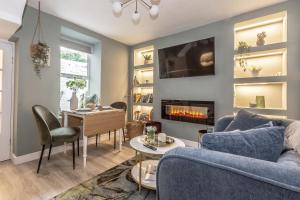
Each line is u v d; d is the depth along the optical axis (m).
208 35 3.15
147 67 4.14
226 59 2.96
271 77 2.56
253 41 2.89
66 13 2.74
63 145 2.91
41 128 2.12
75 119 2.83
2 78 2.49
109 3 2.45
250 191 0.52
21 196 1.67
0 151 2.50
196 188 0.62
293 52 2.38
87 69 3.87
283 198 0.48
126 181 1.96
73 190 1.78
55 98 2.85
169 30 3.45
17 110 2.43
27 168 2.28
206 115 3.19
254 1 2.43
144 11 2.68
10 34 2.25
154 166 2.12
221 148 0.79
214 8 2.61
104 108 2.93
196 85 3.34
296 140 1.18
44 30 2.69
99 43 3.71
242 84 2.94
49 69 2.76
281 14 2.53
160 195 0.73
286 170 0.52
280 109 2.48
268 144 0.85
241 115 1.69
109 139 3.65
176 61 3.54
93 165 2.39
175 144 1.90
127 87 4.38
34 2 2.42
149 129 2.04
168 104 3.72
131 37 3.85
